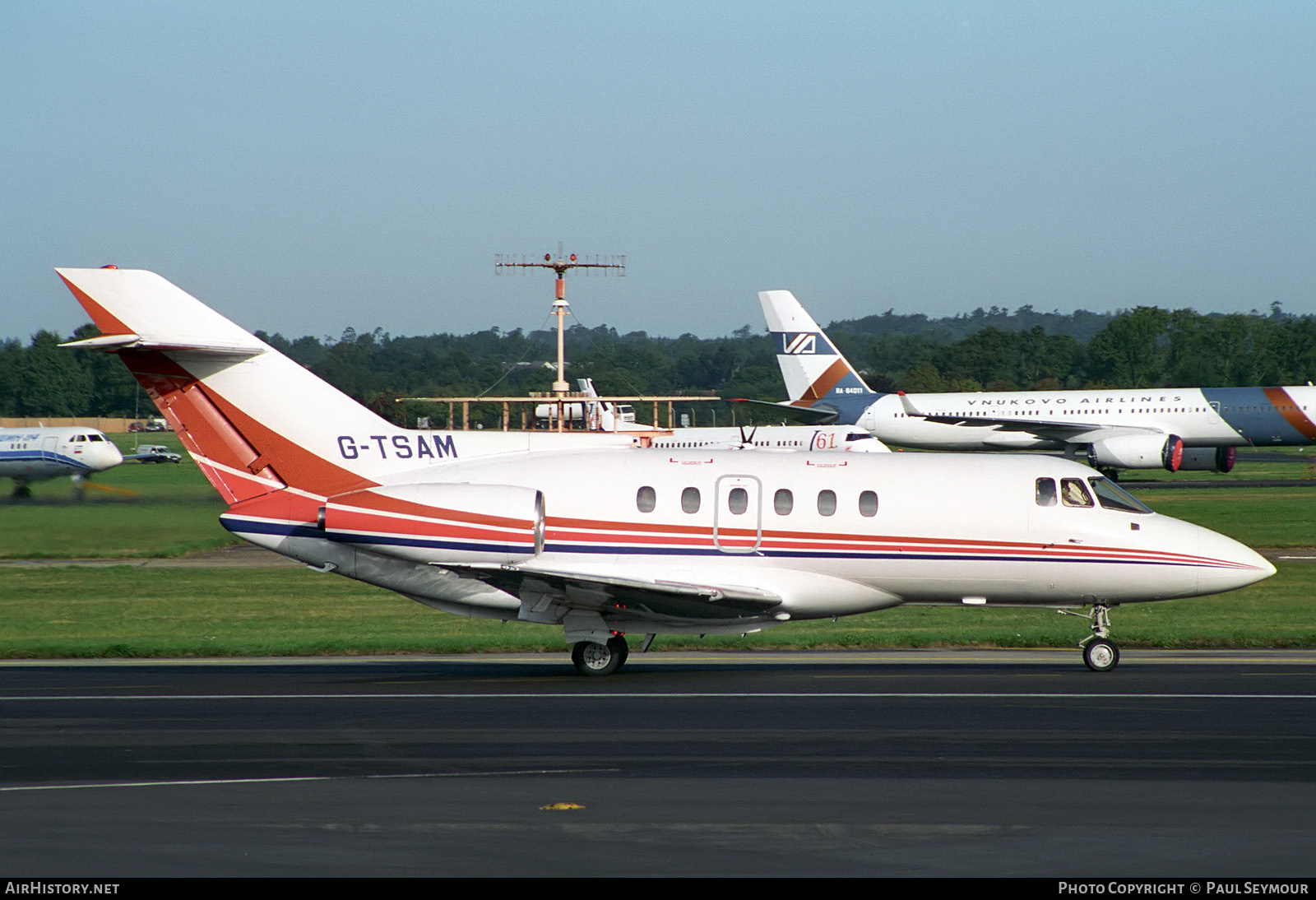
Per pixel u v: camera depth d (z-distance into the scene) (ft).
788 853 136.98
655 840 141.18
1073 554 256.93
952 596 264.31
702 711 212.43
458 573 239.50
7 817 149.89
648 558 260.21
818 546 258.78
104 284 261.65
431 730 197.77
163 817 149.79
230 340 264.93
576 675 256.11
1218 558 256.11
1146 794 158.92
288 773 169.99
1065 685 237.25
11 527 577.02
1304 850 138.10
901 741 187.83
